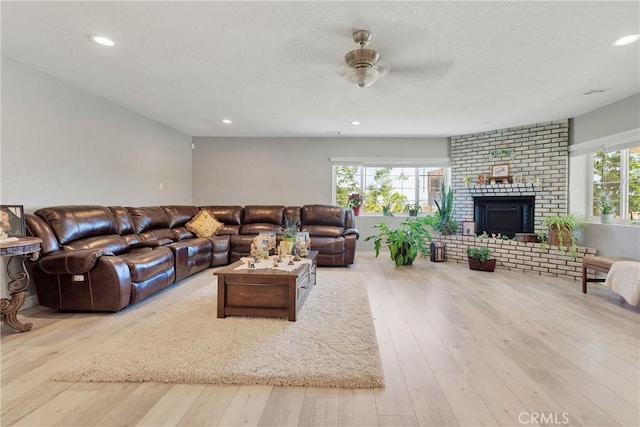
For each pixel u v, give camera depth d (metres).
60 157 3.35
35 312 2.84
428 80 3.21
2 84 2.78
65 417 1.46
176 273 3.73
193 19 2.16
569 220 4.32
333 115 4.59
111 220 3.56
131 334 2.32
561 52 2.60
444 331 2.46
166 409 1.52
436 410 1.52
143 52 2.67
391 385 1.73
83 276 2.74
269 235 3.41
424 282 3.96
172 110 4.43
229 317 2.68
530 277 4.23
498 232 5.41
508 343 2.25
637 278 2.85
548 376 1.82
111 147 4.09
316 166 6.30
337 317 2.70
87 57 2.77
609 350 2.14
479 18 2.12
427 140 6.14
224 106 4.20
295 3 1.97
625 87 3.41
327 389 1.69
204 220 5.14
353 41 2.45
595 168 4.48
